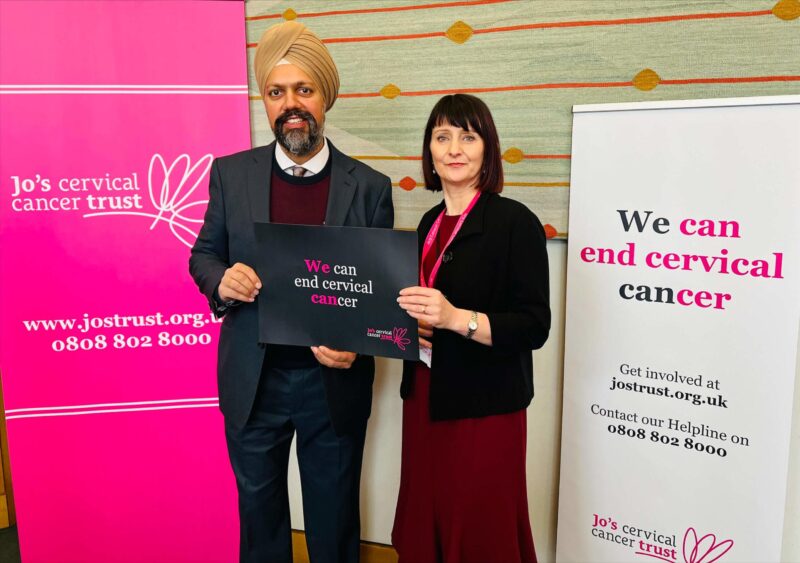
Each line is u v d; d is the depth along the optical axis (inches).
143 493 77.4
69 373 74.0
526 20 69.0
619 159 62.1
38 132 69.6
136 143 71.1
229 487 78.7
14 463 75.1
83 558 77.7
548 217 72.3
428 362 54.8
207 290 57.2
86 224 71.7
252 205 57.7
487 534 55.1
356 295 51.5
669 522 64.7
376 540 87.0
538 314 52.0
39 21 67.8
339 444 61.3
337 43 75.9
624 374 65.1
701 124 57.9
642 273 62.7
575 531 70.2
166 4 69.0
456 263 54.2
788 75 61.7
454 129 53.5
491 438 54.2
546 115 70.3
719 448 61.4
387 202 60.1
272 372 59.6
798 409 65.7
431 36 72.6
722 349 60.0
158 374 75.3
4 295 72.0
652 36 65.2
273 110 56.4
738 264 58.2
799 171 54.7
